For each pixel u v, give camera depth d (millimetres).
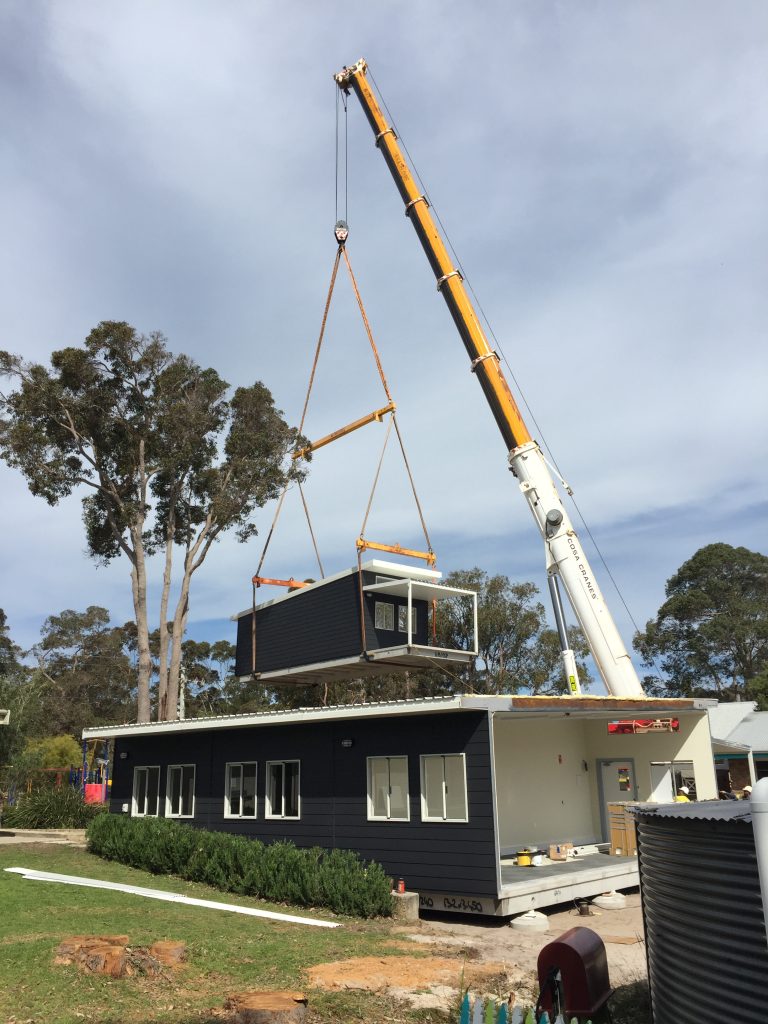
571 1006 7398
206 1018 7191
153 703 63125
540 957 7664
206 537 34875
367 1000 8258
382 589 19422
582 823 20234
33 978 7789
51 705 62125
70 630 69688
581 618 19797
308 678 22016
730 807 6297
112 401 32844
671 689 60906
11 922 10062
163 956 8773
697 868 5320
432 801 14555
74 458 33125
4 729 29438
